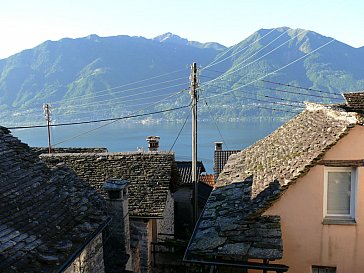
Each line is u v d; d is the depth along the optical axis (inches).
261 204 292.5
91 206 330.3
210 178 1105.4
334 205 301.9
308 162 285.0
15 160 314.0
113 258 381.4
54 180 335.3
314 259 299.9
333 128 305.6
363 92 448.5
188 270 561.0
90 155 639.8
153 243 572.4
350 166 289.1
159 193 557.3
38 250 230.7
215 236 283.0
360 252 295.1
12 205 256.1
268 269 269.6
